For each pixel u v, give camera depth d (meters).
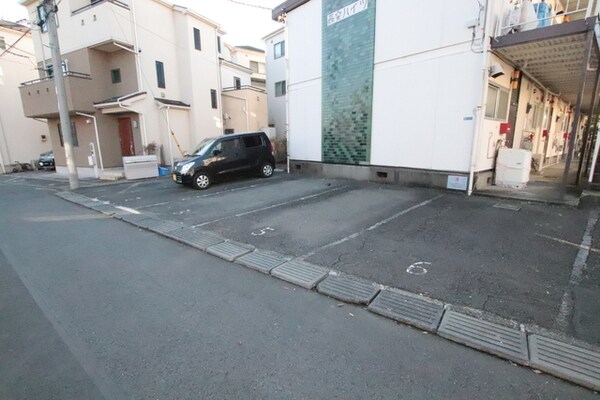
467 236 4.29
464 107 6.45
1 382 2.02
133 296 3.12
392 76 7.69
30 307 2.96
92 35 12.80
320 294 3.03
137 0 13.27
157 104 14.21
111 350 2.31
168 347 2.32
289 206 6.49
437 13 6.62
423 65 7.02
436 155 7.07
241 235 4.82
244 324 2.58
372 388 1.88
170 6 14.62
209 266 3.80
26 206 8.05
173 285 3.33
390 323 2.53
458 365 2.05
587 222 4.64
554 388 1.85
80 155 14.84
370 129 8.45
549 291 2.86
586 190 6.57
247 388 1.92
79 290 3.28
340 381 1.94
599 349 2.12
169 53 14.97
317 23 9.52
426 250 3.89
